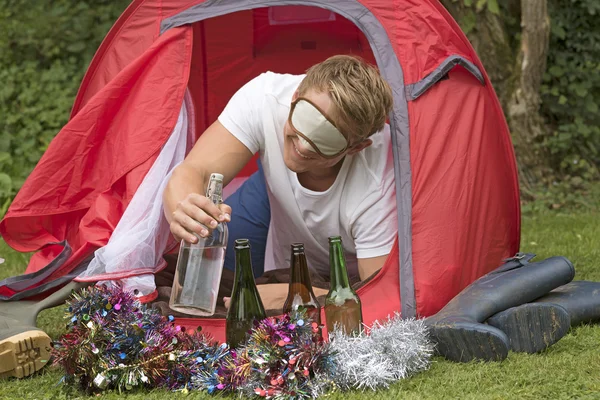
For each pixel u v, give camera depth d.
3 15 6.70
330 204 2.61
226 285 2.79
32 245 2.79
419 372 2.17
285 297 2.53
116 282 2.41
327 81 2.31
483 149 2.78
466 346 2.22
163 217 2.60
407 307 2.43
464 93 2.84
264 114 2.59
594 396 1.96
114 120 2.80
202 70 3.66
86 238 2.58
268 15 3.69
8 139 5.96
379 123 2.40
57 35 6.64
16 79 6.36
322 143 2.32
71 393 2.07
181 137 2.78
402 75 2.75
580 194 5.77
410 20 2.84
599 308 2.55
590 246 4.07
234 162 2.61
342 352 2.05
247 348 2.04
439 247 2.54
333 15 3.71
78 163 2.76
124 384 2.04
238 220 3.09
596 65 6.61
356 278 2.86
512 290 2.40
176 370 2.08
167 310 2.41
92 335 2.04
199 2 2.95
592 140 6.40
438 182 2.62
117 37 3.00
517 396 1.97
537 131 5.82
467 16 5.55
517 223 2.96
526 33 5.58
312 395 1.98
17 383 2.17
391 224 2.58
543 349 2.29
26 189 2.73
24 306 2.49
